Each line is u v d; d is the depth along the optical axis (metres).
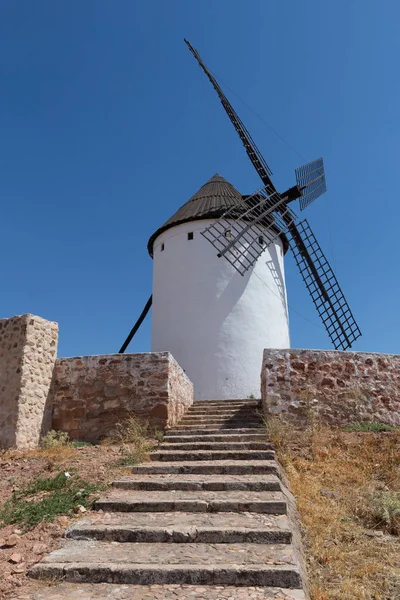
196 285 17.33
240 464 7.33
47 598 3.95
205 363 16.41
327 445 8.73
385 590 4.59
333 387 9.91
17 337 9.91
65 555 4.69
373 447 8.55
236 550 4.73
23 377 9.55
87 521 5.51
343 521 6.25
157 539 5.06
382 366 10.19
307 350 10.16
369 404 9.85
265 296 17.66
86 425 10.18
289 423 9.57
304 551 5.26
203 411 11.62
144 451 8.41
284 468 7.84
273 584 4.15
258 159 19.62
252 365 16.50
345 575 4.84
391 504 6.38
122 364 10.41
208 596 3.95
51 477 7.14
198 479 6.80
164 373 10.20
